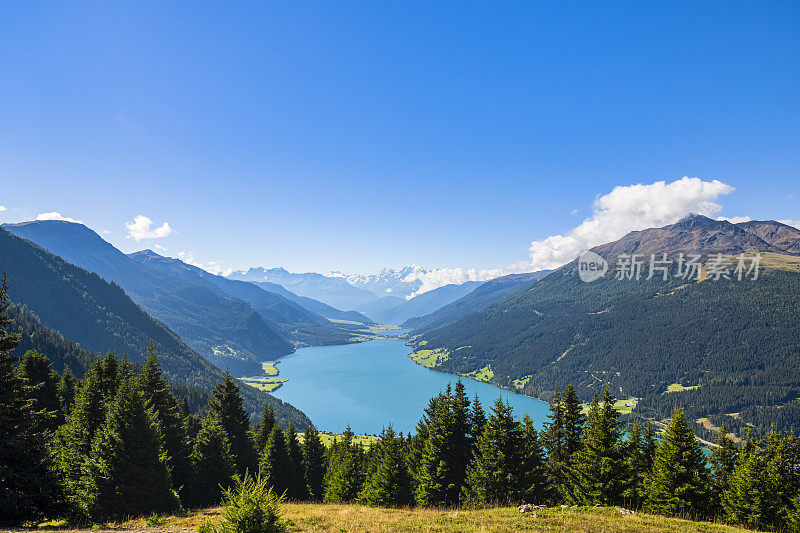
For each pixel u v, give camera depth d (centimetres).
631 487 4247
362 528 2286
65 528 2469
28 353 5956
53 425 5825
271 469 6381
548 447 5156
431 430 5262
